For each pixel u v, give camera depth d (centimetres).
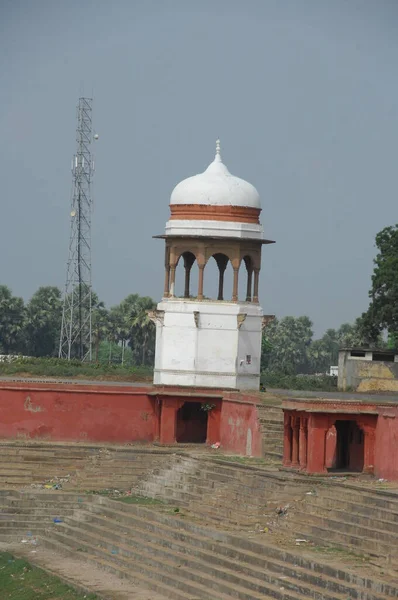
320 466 8462
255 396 9706
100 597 7075
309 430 8488
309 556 6925
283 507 7912
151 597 7050
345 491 7756
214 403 10256
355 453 8825
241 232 10738
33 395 10288
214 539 7638
